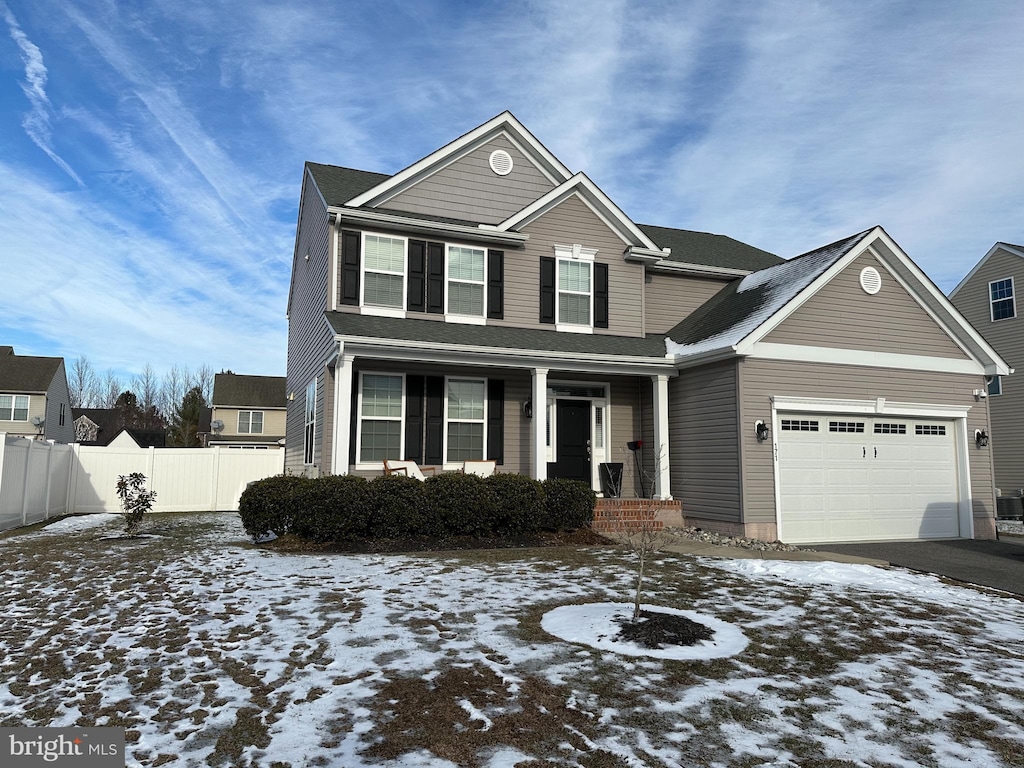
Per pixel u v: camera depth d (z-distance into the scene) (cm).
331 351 1250
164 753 364
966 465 1451
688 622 614
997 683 495
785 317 1298
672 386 1462
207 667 496
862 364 1369
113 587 751
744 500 1245
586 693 456
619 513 1192
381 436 1313
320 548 1033
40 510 1589
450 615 640
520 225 1480
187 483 1950
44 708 423
